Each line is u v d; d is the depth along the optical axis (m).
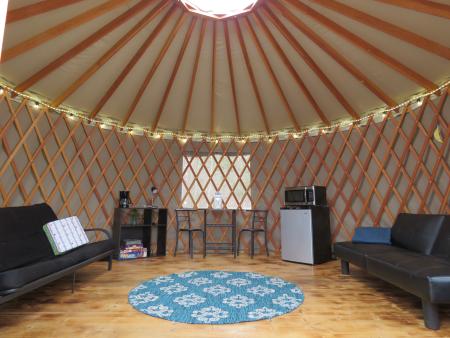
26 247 2.22
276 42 2.92
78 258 2.23
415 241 2.40
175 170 4.37
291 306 1.92
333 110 3.74
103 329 1.57
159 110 3.88
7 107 2.89
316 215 3.49
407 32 2.36
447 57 2.44
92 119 3.72
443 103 2.89
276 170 4.29
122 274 2.81
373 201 3.56
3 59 2.50
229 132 4.49
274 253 4.10
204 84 3.57
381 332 1.55
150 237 3.94
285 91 3.58
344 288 2.36
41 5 2.14
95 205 3.76
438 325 1.59
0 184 2.81
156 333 1.53
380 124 3.52
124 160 4.04
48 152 3.30
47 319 1.70
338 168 3.89
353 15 2.35
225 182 4.51
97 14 2.34
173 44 3.00
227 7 2.67
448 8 2.01
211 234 4.32
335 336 1.50
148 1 2.45
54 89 3.12
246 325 1.63
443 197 2.83
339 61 2.90
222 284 2.45
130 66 3.10
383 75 3.00
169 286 2.38
